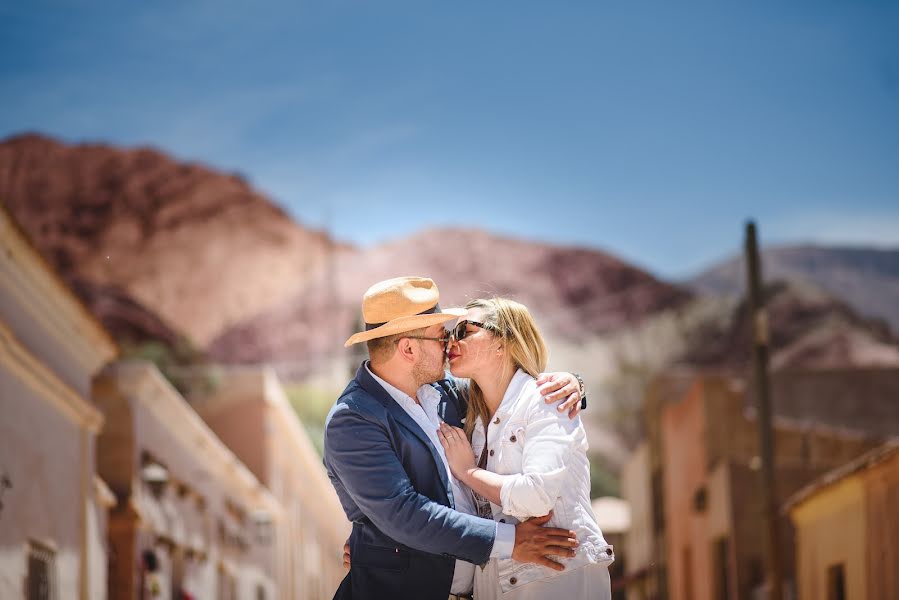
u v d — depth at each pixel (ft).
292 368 227.20
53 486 33.09
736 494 63.82
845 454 66.85
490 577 15.28
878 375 87.45
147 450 45.60
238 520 64.75
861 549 42.80
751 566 62.95
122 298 209.87
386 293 15.53
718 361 247.09
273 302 230.07
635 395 247.91
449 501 15.19
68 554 34.58
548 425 14.94
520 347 15.49
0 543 27.94
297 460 87.25
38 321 31.71
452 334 15.76
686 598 79.25
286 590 80.23
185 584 50.75
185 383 75.36
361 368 15.76
